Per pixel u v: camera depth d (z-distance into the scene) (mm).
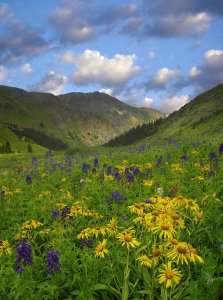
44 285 6516
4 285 6668
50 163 28562
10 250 7648
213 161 14688
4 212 12969
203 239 8062
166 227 6445
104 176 15664
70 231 9211
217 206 9031
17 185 19734
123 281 6492
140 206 7801
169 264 5777
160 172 16266
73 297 6703
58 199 13359
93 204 12648
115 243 7715
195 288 6133
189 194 11305
